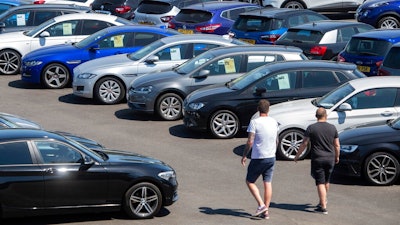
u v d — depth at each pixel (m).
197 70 54.41
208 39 60.09
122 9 87.38
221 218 34.81
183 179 41.19
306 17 71.94
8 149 32.28
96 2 88.62
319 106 45.94
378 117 45.12
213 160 45.03
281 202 37.56
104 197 33.50
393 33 60.19
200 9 74.75
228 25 74.44
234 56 54.59
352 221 34.88
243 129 49.88
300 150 36.22
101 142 48.59
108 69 58.53
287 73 49.69
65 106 58.25
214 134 49.62
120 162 34.00
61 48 64.44
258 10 72.81
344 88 46.78
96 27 69.75
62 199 32.78
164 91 54.09
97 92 58.59
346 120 45.06
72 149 33.16
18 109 56.88
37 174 32.28
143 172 34.03
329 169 35.66
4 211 32.03
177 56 59.41
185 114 50.41
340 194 39.03
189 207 36.47
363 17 79.38
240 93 49.50
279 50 55.22
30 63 63.22
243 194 38.78
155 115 55.84
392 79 46.78
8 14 73.75
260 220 34.62
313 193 39.09
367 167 40.25
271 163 34.62
